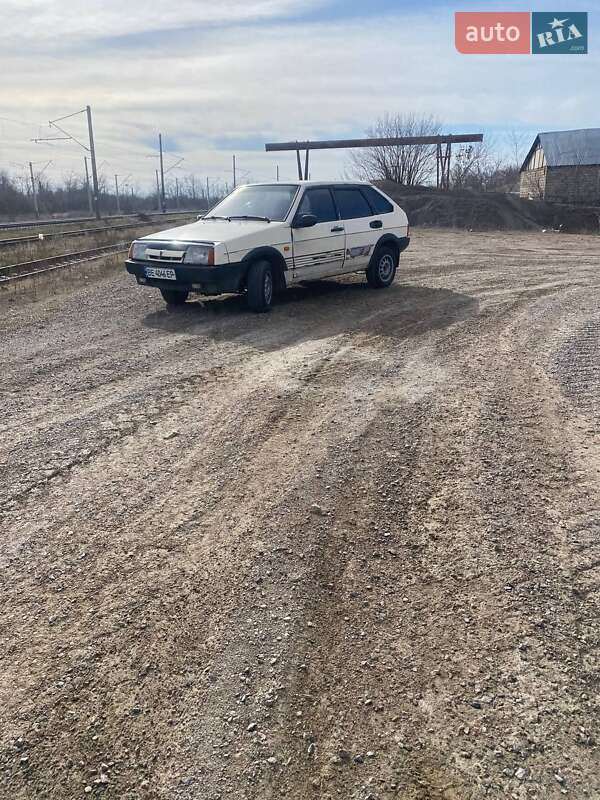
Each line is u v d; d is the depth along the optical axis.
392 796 1.80
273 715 2.05
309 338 6.60
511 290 9.57
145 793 1.81
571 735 1.97
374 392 4.94
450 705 2.09
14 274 12.25
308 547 2.92
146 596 2.60
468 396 4.85
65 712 2.06
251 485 3.48
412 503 3.30
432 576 2.73
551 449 3.93
